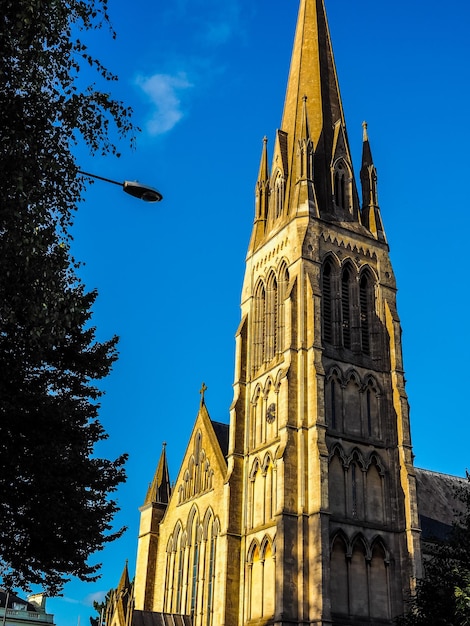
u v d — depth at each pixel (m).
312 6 99.38
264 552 70.06
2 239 30.02
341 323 77.56
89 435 42.47
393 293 82.94
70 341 41.38
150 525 89.94
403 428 74.56
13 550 39.19
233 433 78.50
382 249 84.62
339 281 79.62
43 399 39.03
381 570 68.75
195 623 76.50
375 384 77.12
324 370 73.12
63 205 34.47
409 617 51.19
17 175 30.08
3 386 36.94
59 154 33.91
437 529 86.81
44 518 38.38
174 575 83.75
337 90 94.19
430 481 95.88
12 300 32.09
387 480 73.12
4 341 36.66
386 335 79.88
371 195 87.88
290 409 71.06
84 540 40.75
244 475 76.81
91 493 41.47
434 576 51.88
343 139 88.75
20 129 31.78
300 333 74.50
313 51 95.88
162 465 95.81
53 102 34.00
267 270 83.94
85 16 34.84
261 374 79.31
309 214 80.44
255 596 69.56
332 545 66.88
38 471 38.06
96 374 42.97
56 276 34.03
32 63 33.41
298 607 63.50
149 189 32.62
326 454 68.06
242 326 84.19
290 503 67.06
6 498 37.81
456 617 45.03
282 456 68.38
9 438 37.78
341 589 65.62
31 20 30.83
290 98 94.94
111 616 80.38
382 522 70.88
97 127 35.31
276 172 89.50
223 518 75.50
